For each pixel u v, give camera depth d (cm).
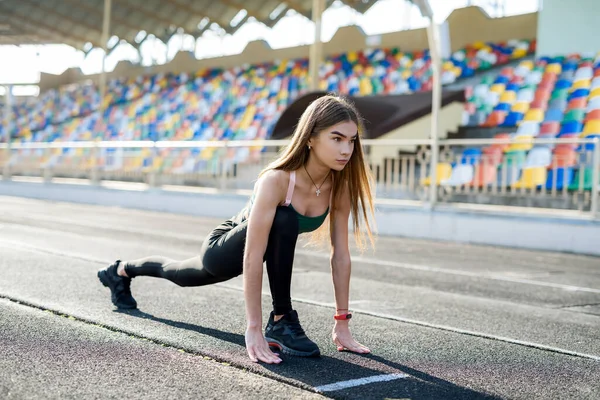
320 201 278
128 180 1504
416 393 238
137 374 247
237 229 277
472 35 2119
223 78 2664
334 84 2289
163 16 2731
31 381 234
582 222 846
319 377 251
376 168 1082
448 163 991
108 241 750
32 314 342
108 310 360
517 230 905
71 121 2989
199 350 282
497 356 303
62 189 1644
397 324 369
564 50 1747
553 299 491
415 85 2097
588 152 859
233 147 1277
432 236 993
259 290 271
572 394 248
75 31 3008
